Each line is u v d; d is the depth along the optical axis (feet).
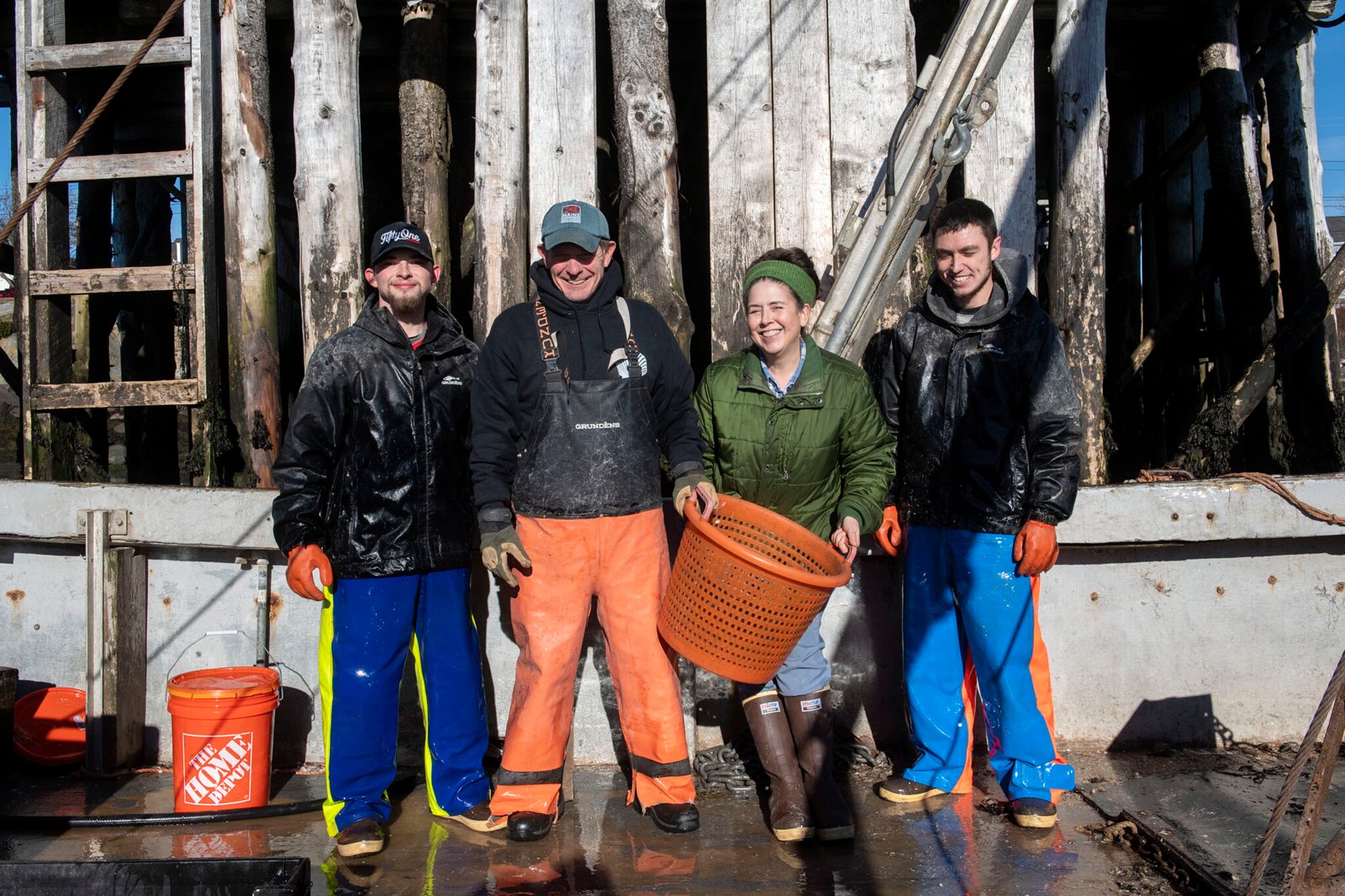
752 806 11.85
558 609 10.77
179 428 21.35
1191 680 13.75
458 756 11.29
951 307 11.42
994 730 11.58
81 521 13.08
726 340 14.61
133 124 25.00
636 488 10.82
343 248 14.43
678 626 10.36
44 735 13.19
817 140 14.49
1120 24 23.36
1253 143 20.16
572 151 14.38
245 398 14.92
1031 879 9.86
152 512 13.17
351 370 10.76
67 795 12.41
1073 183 14.71
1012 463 11.16
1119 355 24.82
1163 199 25.48
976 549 11.25
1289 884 7.98
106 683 12.98
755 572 9.67
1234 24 20.16
